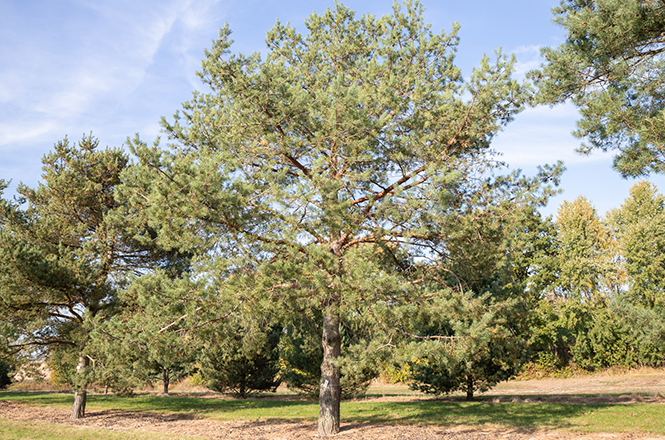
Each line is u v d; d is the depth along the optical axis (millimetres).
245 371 22406
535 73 9227
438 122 11117
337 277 9008
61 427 12289
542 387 25031
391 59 12914
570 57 8234
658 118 7227
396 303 9742
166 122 12625
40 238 18000
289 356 20578
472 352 9391
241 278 9523
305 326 14312
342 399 20375
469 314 10180
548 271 36719
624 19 7418
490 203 10977
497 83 10320
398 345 9672
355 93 10055
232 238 10508
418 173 10711
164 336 10273
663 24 7398
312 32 13883
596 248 43531
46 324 17047
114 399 22969
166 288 10117
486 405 14664
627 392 18891
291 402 19609
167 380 31109
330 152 11164
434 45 12656
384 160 11734
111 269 18266
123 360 11398
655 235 34750
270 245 10297
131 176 10289
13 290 15492
